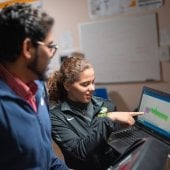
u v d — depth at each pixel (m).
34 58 0.90
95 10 2.79
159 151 0.96
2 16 0.88
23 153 0.92
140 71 2.74
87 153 1.38
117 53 2.80
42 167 1.00
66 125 1.51
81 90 1.50
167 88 2.67
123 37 2.74
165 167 0.93
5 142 0.89
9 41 0.88
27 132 0.92
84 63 1.52
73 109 1.55
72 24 2.94
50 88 1.58
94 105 1.63
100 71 2.93
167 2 2.49
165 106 1.65
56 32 3.03
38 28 0.88
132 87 2.82
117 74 2.86
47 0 2.98
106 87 2.95
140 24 2.63
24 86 0.97
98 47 2.88
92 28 2.85
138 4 2.60
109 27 2.77
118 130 1.71
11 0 3.13
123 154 1.02
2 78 0.94
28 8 0.91
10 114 0.90
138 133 1.71
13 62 0.92
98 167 1.45
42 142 0.99
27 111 0.94
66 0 2.90
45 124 1.04
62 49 3.04
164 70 2.64
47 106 1.16
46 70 0.96
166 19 2.53
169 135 1.56
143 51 2.69
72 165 1.48
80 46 2.96
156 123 1.70
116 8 2.69
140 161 0.88
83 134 1.50
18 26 0.87
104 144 1.43
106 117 1.45
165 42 2.57
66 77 1.51
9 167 0.92
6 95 0.90
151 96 1.82
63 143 1.45
